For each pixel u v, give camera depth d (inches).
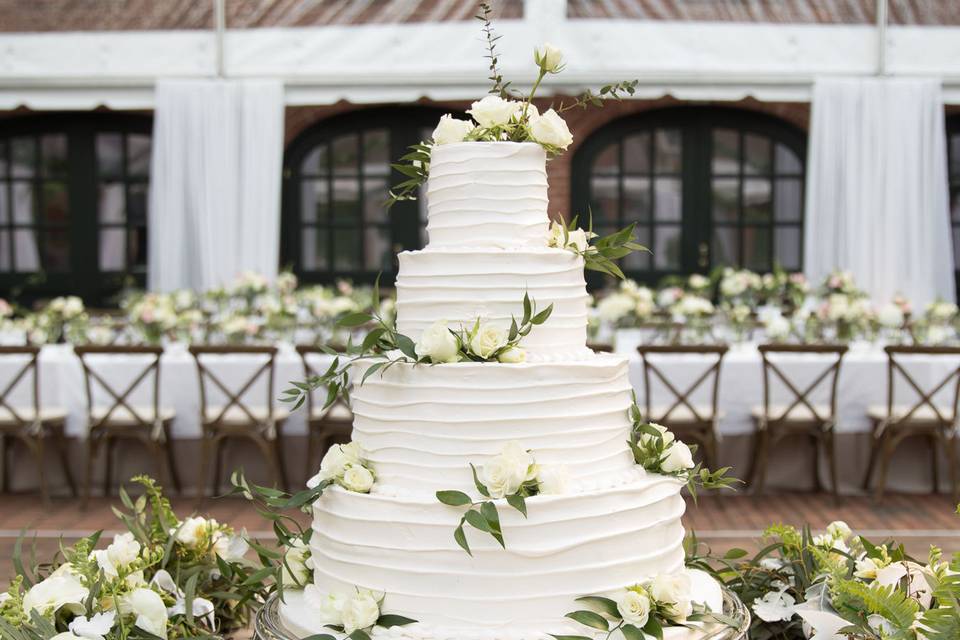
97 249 414.0
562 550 79.9
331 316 258.7
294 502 86.5
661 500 86.6
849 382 232.7
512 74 339.6
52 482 243.1
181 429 235.3
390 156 406.9
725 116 398.9
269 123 348.8
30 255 414.3
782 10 344.2
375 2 346.9
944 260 351.3
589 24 339.6
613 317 248.4
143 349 222.1
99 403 233.6
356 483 85.2
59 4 349.4
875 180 346.9
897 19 346.0
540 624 79.7
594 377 86.3
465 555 79.8
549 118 91.4
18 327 272.1
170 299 275.4
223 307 287.4
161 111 348.2
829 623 85.3
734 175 401.1
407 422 85.2
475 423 83.2
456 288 88.3
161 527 105.9
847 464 237.8
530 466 80.7
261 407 233.5
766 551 107.0
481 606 79.4
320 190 408.5
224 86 348.2
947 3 344.5
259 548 100.0
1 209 412.5
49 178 412.8
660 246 403.5
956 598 79.4
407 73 343.0
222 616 106.2
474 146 91.3
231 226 351.6
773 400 231.9
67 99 346.9
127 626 88.5
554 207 399.5
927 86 344.8
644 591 81.0
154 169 350.9
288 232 408.2
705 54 342.3
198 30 350.0
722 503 228.5
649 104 394.3
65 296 414.6
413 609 80.7
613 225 402.0
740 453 238.4
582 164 400.2
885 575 89.6
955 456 228.8
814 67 344.2
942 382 222.4
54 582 90.8
